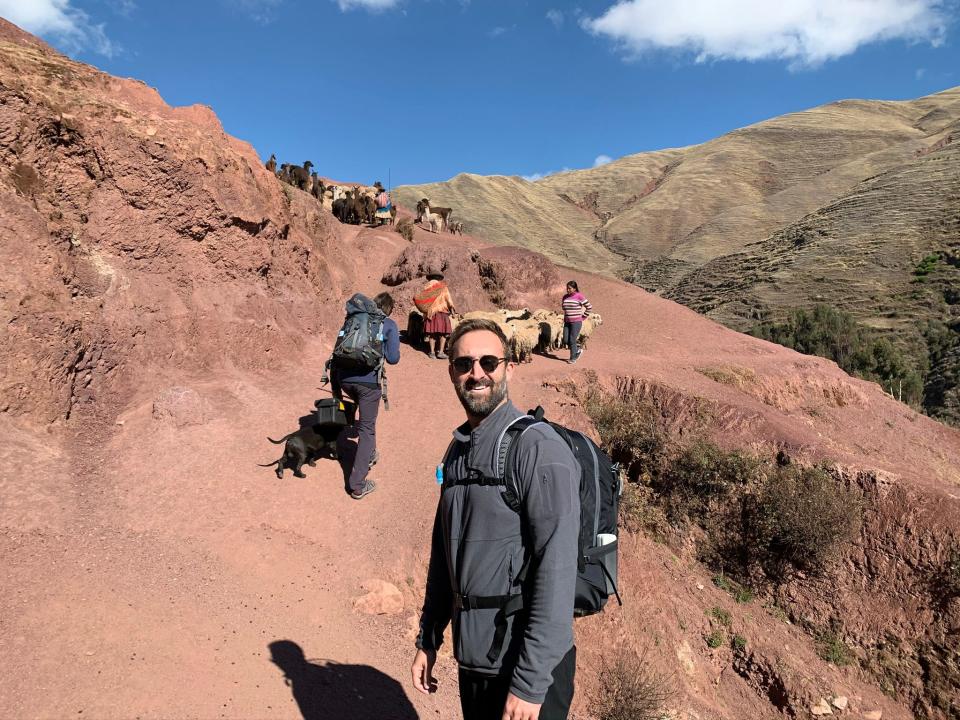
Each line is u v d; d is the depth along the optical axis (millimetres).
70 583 4059
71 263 6730
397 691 4316
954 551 10375
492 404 2258
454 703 4699
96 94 7707
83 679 3262
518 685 1906
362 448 6402
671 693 7035
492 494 2121
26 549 4285
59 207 6930
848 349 51906
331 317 10773
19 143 6520
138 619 3908
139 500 5379
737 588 10820
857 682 9945
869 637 10336
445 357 11484
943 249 69562
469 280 14898
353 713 3809
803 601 10727
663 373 14234
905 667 10031
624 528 9898
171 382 7148
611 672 6719
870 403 18000
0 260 5863
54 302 6141
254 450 6574
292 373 8719
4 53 7168
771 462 11961
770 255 91625
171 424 6410
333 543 5820
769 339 58406
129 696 3238
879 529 10969
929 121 199000
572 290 13750
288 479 6309
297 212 11938
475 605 2115
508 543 2107
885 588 10633
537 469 2043
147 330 7234
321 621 4801
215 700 3412
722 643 9531
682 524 11359
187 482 5762
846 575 10773
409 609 5590
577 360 14266
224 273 8633
